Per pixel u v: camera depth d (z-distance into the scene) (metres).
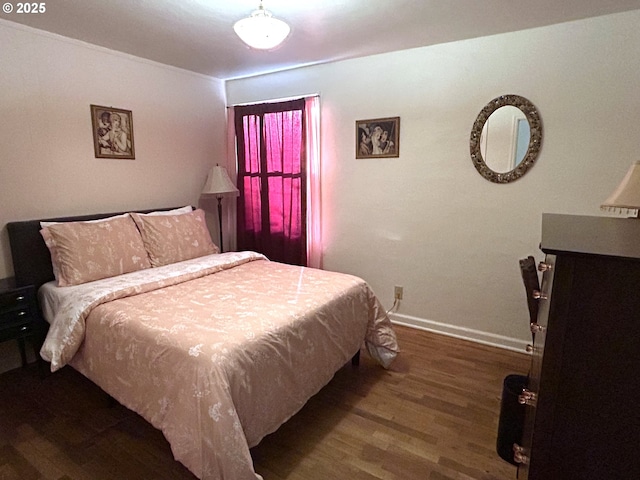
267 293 2.17
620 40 2.21
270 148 3.71
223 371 1.40
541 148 2.51
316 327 1.94
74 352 1.92
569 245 0.89
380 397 2.20
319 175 3.49
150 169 3.31
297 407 1.80
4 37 2.35
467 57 2.68
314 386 1.92
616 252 0.81
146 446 1.80
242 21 1.70
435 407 2.10
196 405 1.38
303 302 2.01
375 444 1.81
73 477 1.61
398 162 3.09
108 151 2.97
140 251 2.71
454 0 2.04
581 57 2.32
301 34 2.55
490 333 2.88
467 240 2.88
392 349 2.47
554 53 2.39
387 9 2.15
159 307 1.92
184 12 2.19
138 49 2.90
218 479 1.33
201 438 1.35
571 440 0.91
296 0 2.03
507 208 2.69
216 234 4.07
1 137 2.39
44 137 2.59
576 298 0.84
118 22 2.35
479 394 2.22
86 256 2.41
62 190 2.72
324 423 1.97
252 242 4.02
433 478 1.61
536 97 2.48
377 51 2.95
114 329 1.78
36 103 2.53
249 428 1.51
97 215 2.86
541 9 2.15
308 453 1.75
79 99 2.76
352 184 3.35
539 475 0.96
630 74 2.21
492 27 2.44
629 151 2.27
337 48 2.87
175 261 2.90
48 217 2.65
